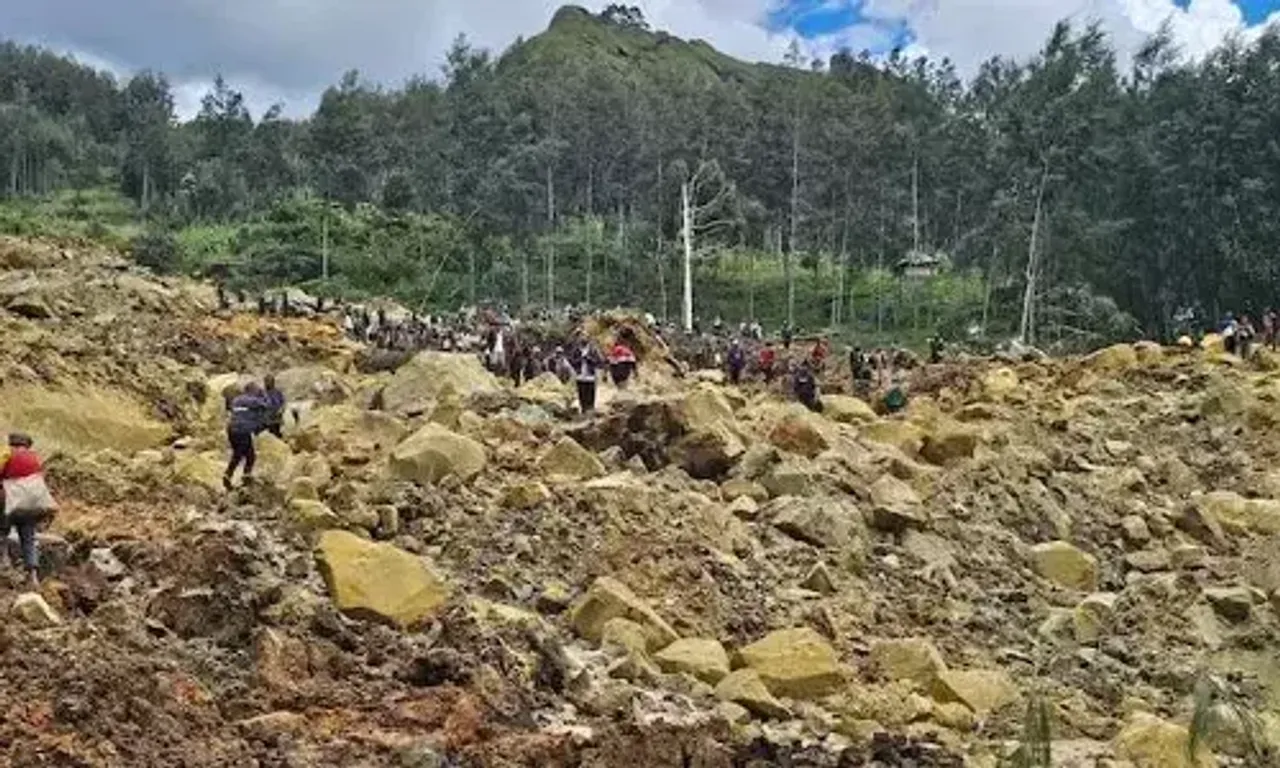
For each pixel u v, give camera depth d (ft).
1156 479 65.46
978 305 181.06
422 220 223.71
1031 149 168.45
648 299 192.85
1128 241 168.66
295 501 42.32
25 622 30.22
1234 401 73.67
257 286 180.75
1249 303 162.09
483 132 236.02
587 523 44.04
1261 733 33.96
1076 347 149.18
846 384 89.71
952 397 82.28
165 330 82.89
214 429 62.85
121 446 57.52
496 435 55.42
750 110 224.74
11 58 383.86
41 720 25.46
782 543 47.03
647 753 29.43
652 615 37.99
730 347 97.86
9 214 219.20
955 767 32.27
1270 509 58.08
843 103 226.58
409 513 43.57
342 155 260.01
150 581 35.29
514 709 30.27
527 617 36.37
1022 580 50.14
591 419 58.49
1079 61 178.29
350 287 194.29
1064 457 65.31
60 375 60.39
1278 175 165.17
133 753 25.25
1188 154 165.37
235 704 28.55
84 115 363.15
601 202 227.81
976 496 56.29
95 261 108.17
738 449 54.54
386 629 34.14
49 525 40.24
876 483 52.90
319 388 69.72
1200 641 45.73
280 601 33.22
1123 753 34.40
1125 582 52.16
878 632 42.29
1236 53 173.99
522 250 207.72
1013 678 40.60
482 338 94.12
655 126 221.66
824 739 33.60
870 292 200.34
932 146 212.23
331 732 28.02
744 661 36.96
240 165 280.10
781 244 219.20
